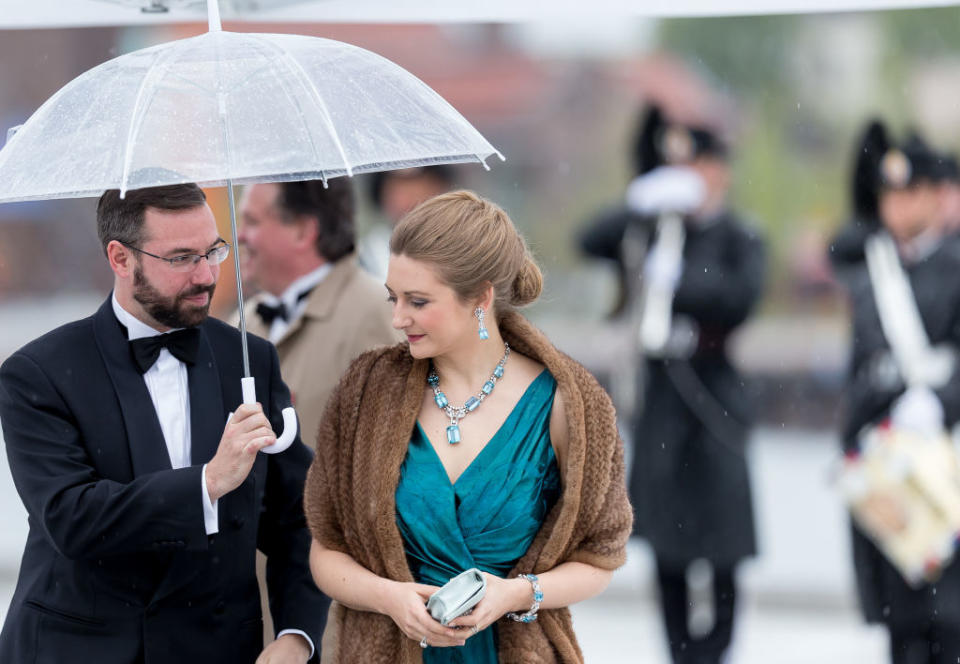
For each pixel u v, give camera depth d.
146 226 8.38
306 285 11.77
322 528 8.45
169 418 8.77
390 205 17.56
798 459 29.12
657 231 17.44
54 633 8.59
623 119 42.16
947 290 14.98
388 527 8.09
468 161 8.68
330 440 8.45
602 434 8.23
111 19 10.45
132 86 8.06
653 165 18.02
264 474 9.13
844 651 17.34
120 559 8.61
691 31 39.66
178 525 8.23
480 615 7.74
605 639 18.11
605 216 17.94
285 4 10.38
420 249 7.97
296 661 8.96
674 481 16.80
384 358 8.45
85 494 8.27
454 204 8.17
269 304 11.84
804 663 16.84
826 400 32.97
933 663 14.27
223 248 8.63
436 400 8.36
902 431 14.54
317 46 8.55
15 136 8.15
